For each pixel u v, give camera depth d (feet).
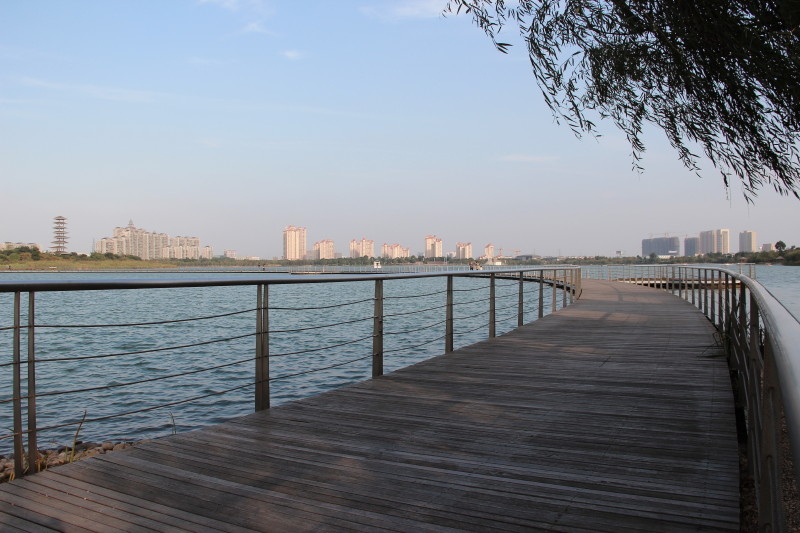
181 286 11.16
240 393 29.09
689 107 10.88
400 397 14.70
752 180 10.94
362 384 16.30
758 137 10.39
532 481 8.95
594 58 10.96
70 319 77.05
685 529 7.26
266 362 13.67
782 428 5.99
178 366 36.22
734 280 17.47
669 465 9.61
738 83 9.85
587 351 21.80
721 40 9.21
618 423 12.21
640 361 19.57
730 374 17.26
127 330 60.08
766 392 4.93
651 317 34.09
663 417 12.62
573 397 14.60
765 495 5.37
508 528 7.36
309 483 8.89
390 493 8.50
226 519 7.63
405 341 46.37
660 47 10.38
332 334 52.31
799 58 8.89
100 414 25.62
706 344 23.08
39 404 26.99
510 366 18.90
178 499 8.27
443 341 46.01
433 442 10.98
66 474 9.23
